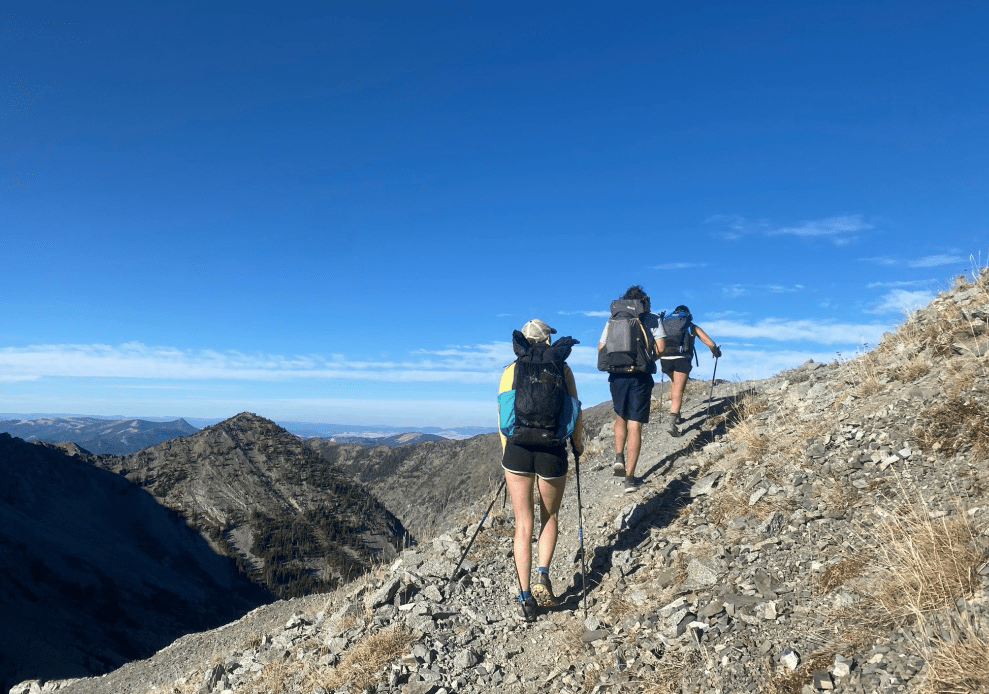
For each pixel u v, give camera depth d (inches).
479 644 208.2
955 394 210.7
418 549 314.0
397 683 195.0
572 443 218.1
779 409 318.3
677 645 159.9
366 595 276.8
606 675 160.9
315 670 221.1
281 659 249.1
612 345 299.1
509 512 333.4
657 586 197.5
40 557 4488.2
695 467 293.7
